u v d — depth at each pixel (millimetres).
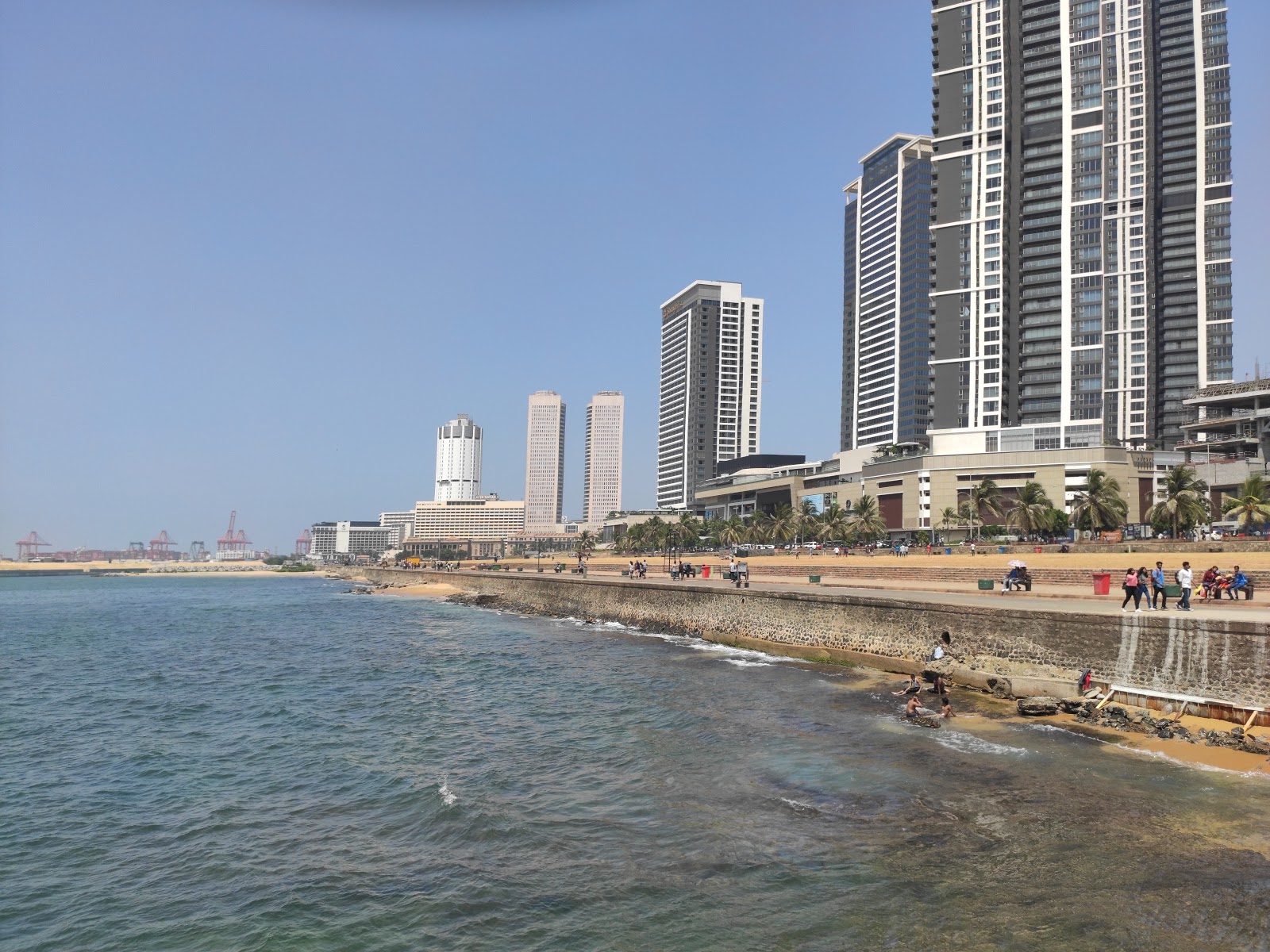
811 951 13148
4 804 22500
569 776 23609
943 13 180000
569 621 77625
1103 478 129125
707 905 14953
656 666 44281
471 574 133750
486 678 43375
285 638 69438
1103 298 169000
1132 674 28594
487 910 15242
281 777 24750
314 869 17547
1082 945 12891
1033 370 171375
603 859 17281
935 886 15203
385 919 15102
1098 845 16672
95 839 19797
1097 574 42500
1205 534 83312
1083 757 23016
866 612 42312
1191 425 114125
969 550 83188
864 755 23984
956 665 34625
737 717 30000
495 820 19891
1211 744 23344
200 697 39031
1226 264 181875
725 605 55812
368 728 31281
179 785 24094
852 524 133000
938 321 173625
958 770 22156
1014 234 175625
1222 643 25938
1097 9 172625
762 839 17938
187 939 14641
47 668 50719
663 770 23672
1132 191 169000
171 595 168875
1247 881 14789
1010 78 176625
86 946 14531
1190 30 192000
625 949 13547
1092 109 171875
